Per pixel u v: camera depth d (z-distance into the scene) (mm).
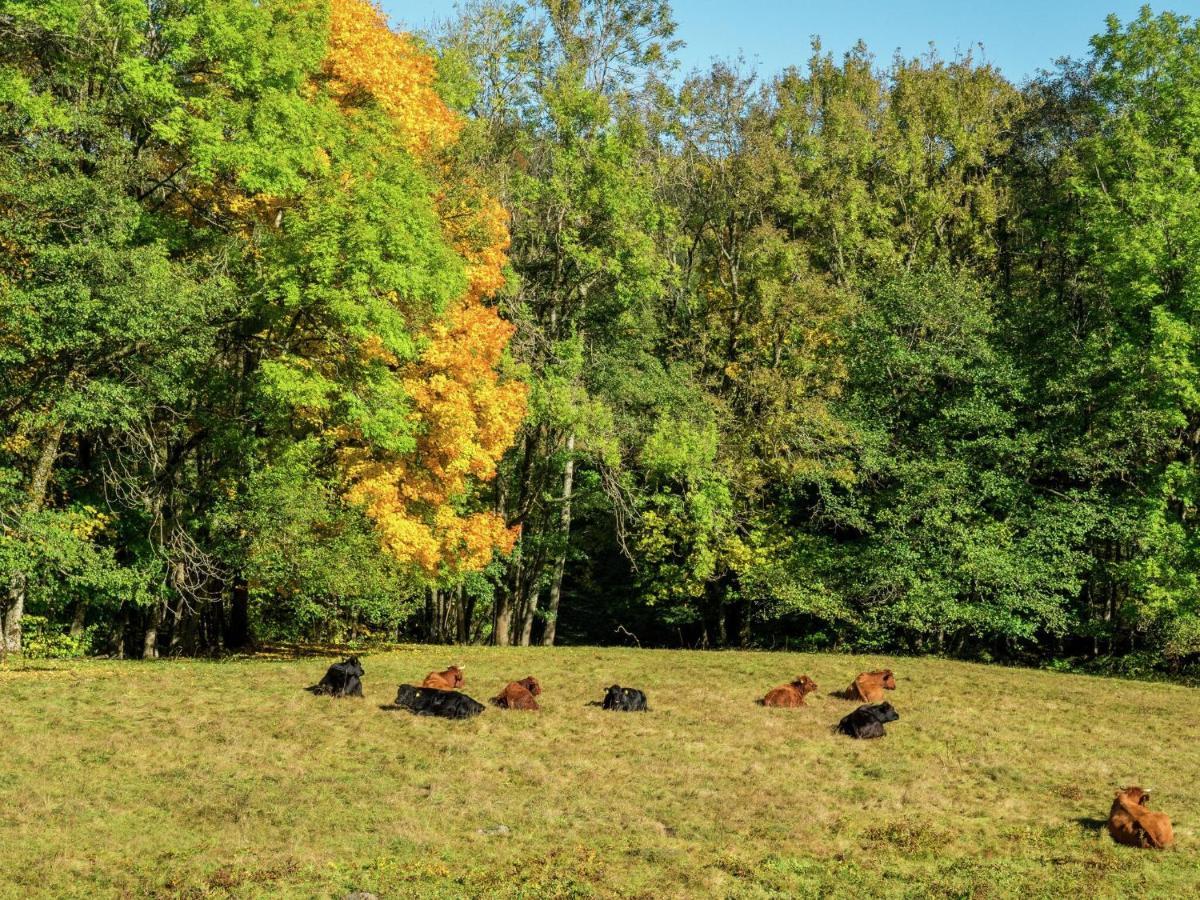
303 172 23562
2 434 21156
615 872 10375
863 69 43312
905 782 14219
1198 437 33438
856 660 28500
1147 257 30828
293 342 24109
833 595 34562
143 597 22828
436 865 10438
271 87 21531
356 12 25406
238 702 17734
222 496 25156
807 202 37719
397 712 17406
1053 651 36875
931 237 39469
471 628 45375
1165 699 23406
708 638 44406
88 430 23375
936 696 21922
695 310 39625
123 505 24344
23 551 19969
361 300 22094
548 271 38031
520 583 40938
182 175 23188
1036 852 11398
